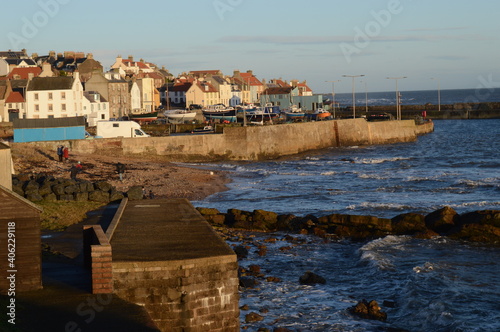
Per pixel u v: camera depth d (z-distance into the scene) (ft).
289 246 116.88
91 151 247.29
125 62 654.94
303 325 75.25
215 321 62.13
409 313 80.12
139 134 275.39
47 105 374.84
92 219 106.01
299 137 317.63
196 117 435.94
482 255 110.11
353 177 225.76
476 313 80.33
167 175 203.10
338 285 93.04
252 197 175.83
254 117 422.00
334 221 131.54
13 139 258.57
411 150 345.31
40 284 63.10
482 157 310.65
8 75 463.42
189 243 71.56
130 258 62.85
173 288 60.85
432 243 118.62
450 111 619.26
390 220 129.08
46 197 124.06
